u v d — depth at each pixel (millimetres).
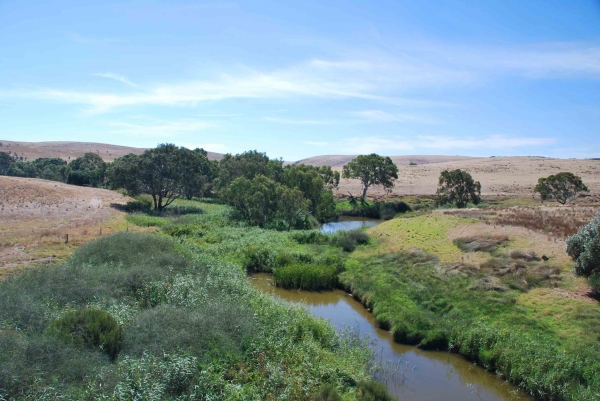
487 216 36938
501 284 21656
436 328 18812
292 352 14555
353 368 14492
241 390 11852
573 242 21547
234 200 47812
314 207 55906
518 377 15023
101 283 18031
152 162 49969
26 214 38094
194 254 27578
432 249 30156
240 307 16969
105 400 10000
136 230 36344
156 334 13477
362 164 74062
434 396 14391
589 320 17078
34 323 13305
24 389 10023
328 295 25516
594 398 12883
